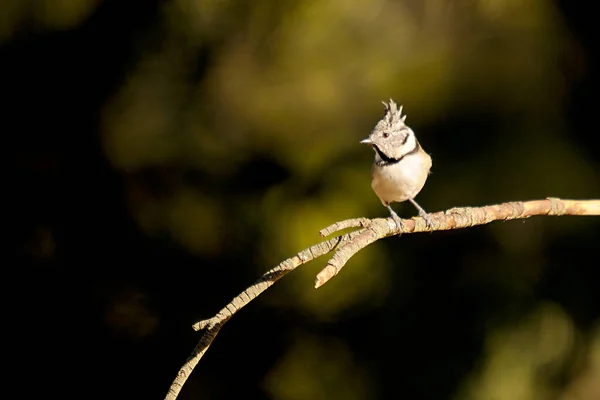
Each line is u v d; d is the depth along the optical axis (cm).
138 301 1286
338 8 1314
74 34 1242
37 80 1257
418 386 1223
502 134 1227
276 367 1292
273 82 1298
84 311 1284
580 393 1253
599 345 1248
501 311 1220
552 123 1245
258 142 1284
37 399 1278
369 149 1280
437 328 1230
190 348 1278
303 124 1298
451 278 1238
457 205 1195
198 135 1271
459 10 1320
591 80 1259
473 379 1206
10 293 1277
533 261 1234
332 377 1265
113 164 1267
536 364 1221
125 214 1277
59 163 1270
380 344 1246
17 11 1249
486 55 1278
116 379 1291
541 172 1201
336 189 1266
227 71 1284
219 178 1276
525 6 1287
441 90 1265
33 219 1274
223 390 1295
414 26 1334
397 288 1245
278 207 1264
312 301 1260
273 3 1273
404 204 1219
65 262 1280
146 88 1259
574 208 633
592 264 1239
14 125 1260
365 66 1312
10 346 1277
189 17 1248
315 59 1310
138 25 1239
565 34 1270
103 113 1259
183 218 1270
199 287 1276
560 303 1232
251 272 1259
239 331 1284
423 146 1228
